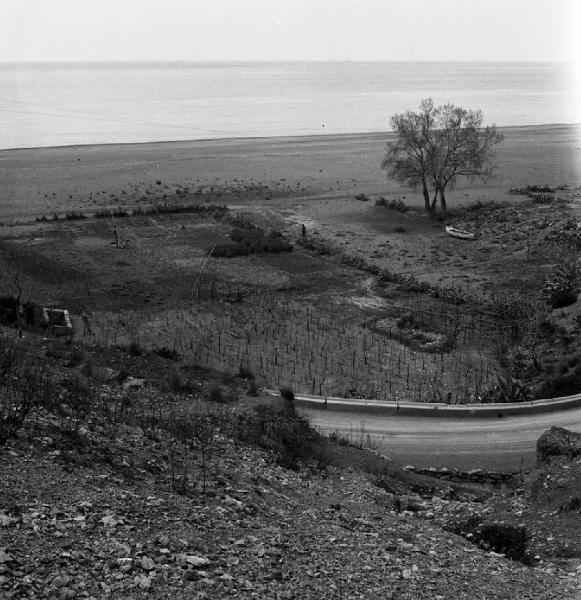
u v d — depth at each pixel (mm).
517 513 14125
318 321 34344
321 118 144625
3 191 66625
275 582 8742
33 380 14477
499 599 9750
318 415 23109
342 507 13180
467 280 42875
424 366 29391
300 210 61656
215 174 78812
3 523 8500
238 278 41281
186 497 11133
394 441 21422
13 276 36656
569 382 26422
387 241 52312
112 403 16500
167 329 31844
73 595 7301
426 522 13750
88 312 33438
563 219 54781
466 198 67938
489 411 23734
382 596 9062
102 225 52344
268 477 13984
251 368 27578
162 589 7848
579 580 10961
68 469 10742
